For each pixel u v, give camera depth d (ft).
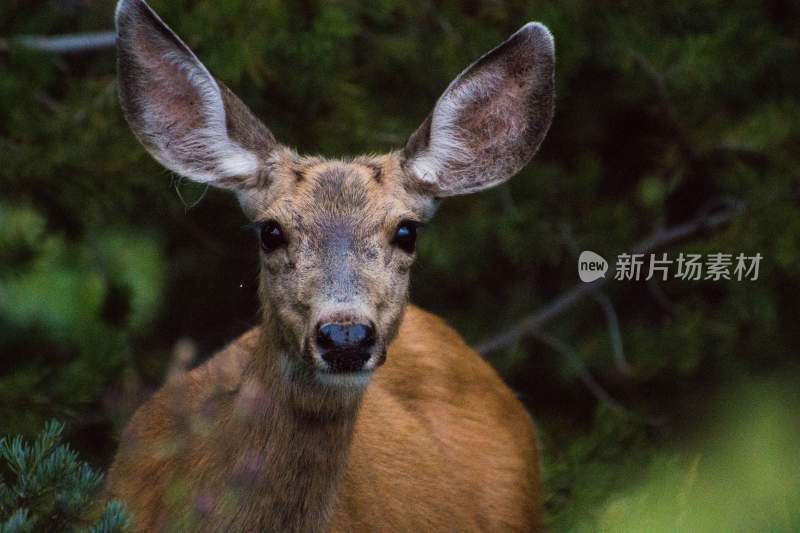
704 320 50.21
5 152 41.39
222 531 27.17
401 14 46.75
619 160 53.98
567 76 46.91
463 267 50.21
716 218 50.60
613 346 49.85
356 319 25.77
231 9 41.22
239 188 28.91
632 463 44.04
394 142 45.09
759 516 26.23
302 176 28.22
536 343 51.78
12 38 43.52
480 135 29.91
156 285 51.85
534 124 30.07
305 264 26.94
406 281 27.68
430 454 32.65
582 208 50.01
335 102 44.39
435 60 47.26
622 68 48.19
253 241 52.39
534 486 36.60
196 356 52.70
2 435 39.29
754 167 51.85
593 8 47.34
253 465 27.09
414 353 34.30
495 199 49.73
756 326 50.52
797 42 51.96
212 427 27.86
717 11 49.34
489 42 46.11
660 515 28.66
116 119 43.09
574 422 49.03
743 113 52.44
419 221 27.89
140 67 29.04
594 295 50.55
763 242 48.75
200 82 28.96
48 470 24.61
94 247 49.26
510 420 36.11
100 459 38.45
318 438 27.25
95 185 41.91
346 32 42.57
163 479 28.27
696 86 49.06
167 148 29.30
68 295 48.55
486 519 33.96
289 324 26.91
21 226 46.26
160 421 29.78
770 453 26.78
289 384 27.04
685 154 50.11
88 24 48.37
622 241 50.03
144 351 47.21
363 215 27.40
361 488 29.86
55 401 40.22
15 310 48.16
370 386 32.65
